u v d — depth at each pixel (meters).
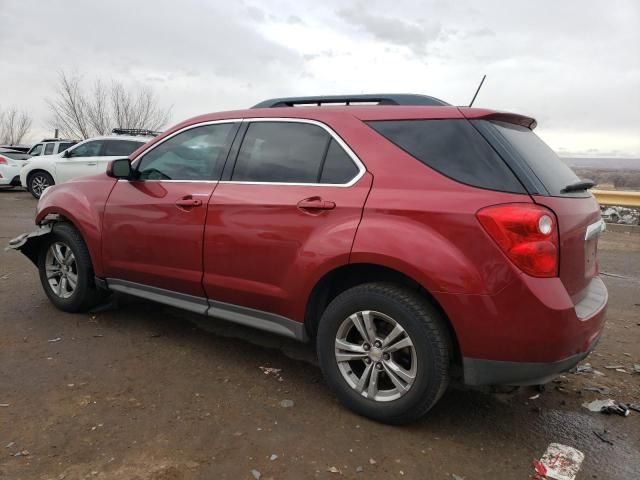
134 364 3.59
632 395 3.37
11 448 2.54
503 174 2.60
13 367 3.46
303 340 3.18
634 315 5.08
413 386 2.73
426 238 2.63
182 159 3.82
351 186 2.96
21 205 13.39
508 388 2.94
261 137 3.46
